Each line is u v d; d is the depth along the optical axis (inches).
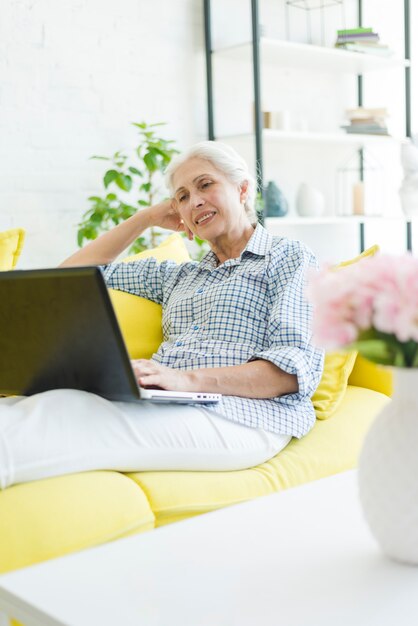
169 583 40.3
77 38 152.0
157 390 67.3
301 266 79.7
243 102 181.0
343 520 47.9
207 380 72.6
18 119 145.5
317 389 80.7
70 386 66.4
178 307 86.0
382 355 39.5
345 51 179.8
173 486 65.4
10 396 76.7
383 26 208.4
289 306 77.3
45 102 148.6
